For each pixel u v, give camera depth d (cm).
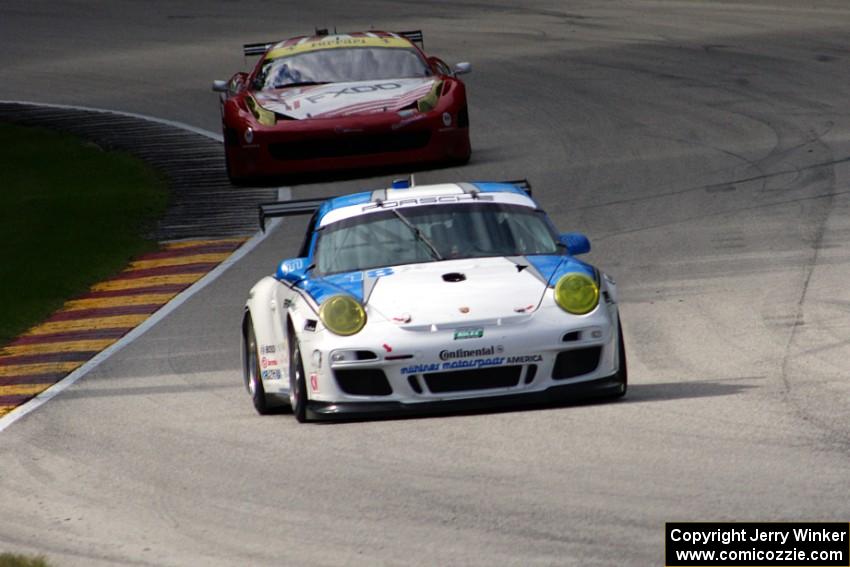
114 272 5069
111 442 2828
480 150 6606
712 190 5500
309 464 2445
